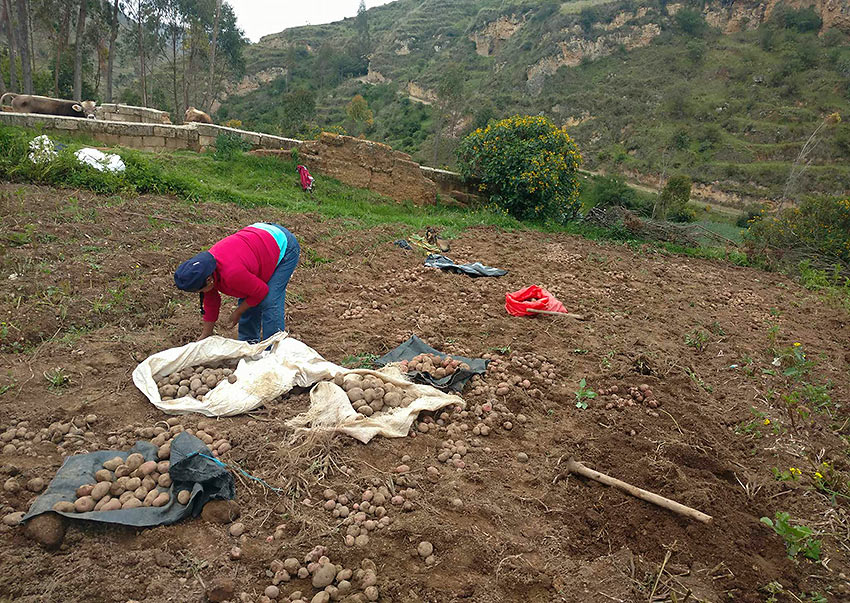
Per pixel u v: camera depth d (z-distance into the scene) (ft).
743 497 12.12
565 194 47.55
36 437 11.12
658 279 32.12
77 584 8.14
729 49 192.03
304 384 13.91
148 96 158.20
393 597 8.76
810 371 19.67
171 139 43.93
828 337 24.75
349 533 9.81
